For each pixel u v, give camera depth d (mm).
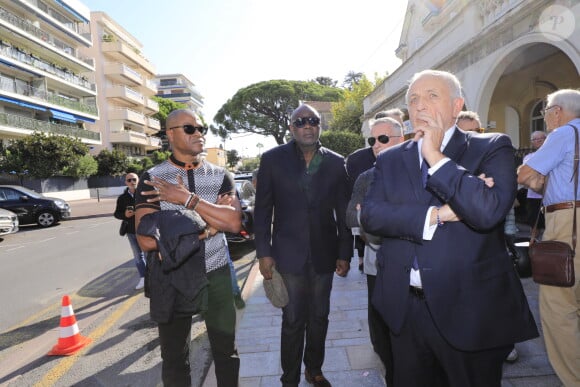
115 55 43938
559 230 2199
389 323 1638
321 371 2678
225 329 2361
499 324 1455
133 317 4438
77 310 4816
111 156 35375
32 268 7340
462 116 2777
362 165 3025
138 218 2154
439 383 1767
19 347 3840
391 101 13398
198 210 2184
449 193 1347
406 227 1479
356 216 2186
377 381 2666
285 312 2514
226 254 2561
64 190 29766
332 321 3719
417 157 1606
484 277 1452
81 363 3402
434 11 13242
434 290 1470
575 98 2285
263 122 43562
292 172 2545
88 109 35969
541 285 2277
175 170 2340
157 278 2115
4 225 11055
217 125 46844
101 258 7910
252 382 2742
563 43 5473
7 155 23812
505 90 9852
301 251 2508
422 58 10828
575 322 2182
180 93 93500
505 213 1329
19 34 27125
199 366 3258
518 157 7602
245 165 66500
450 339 1453
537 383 2475
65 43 34969
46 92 29859
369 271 2607
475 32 7922
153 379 3086
